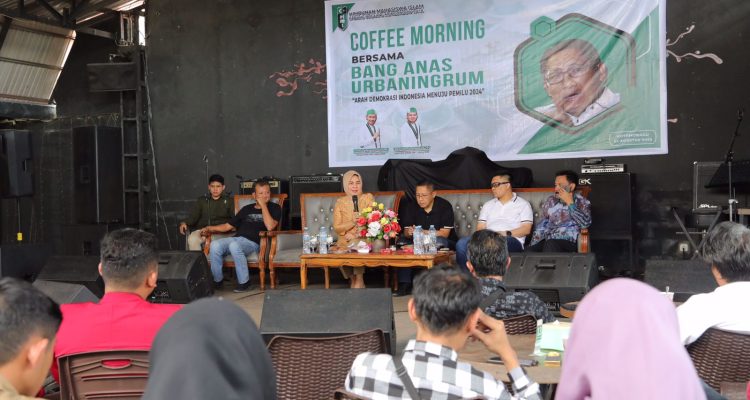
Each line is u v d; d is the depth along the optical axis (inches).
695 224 254.4
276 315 118.8
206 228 288.5
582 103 281.7
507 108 292.8
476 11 296.0
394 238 265.6
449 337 64.2
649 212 273.7
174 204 348.2
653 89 272.5
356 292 119.4
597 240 280.2
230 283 310.7
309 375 98.5
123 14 353.4
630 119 275.7
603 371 33.2
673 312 34.5
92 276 210.2
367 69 313.1
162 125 350.3
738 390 75.2
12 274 239.8
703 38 267.1
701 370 86.8
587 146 281.9
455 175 284.0
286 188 323.0
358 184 266.2
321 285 299.7
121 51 352.5
